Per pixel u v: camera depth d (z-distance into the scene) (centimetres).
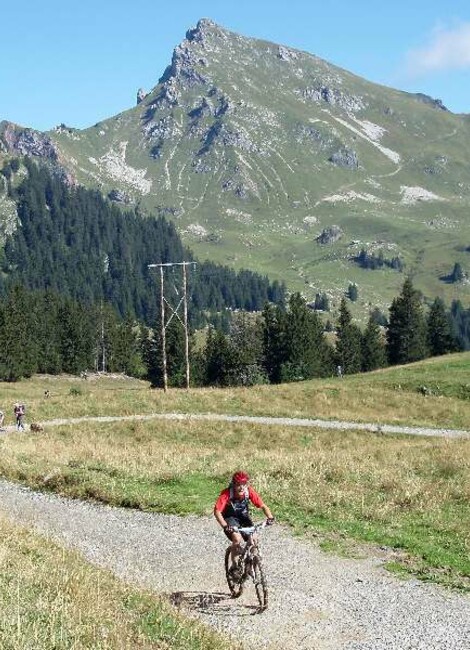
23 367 13362
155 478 2636
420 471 2944
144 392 6681
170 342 12144
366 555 1694
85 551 1748
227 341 12562
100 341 16638
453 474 2845
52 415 5775
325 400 6141
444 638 1180
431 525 2002
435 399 6100
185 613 1242
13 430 5106
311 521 2011
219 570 1580
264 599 1295
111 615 1143
